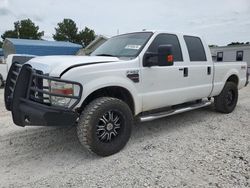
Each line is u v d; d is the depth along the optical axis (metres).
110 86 4.11
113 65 4.16
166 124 5.77
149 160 3.94
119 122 4.23
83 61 4.00
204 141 4.70
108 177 3.46
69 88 3.71
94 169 3.69
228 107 6.66
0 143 4.73
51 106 3.72
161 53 4.31
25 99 3.95
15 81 4.16
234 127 5.54
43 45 24.25
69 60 4.00
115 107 4.08
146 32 5.02
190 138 4.88
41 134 5.18
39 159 4.07
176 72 5.10
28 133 5.25
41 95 3.86
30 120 3.83
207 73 5.88
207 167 3.67
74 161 3.97
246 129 5.39
